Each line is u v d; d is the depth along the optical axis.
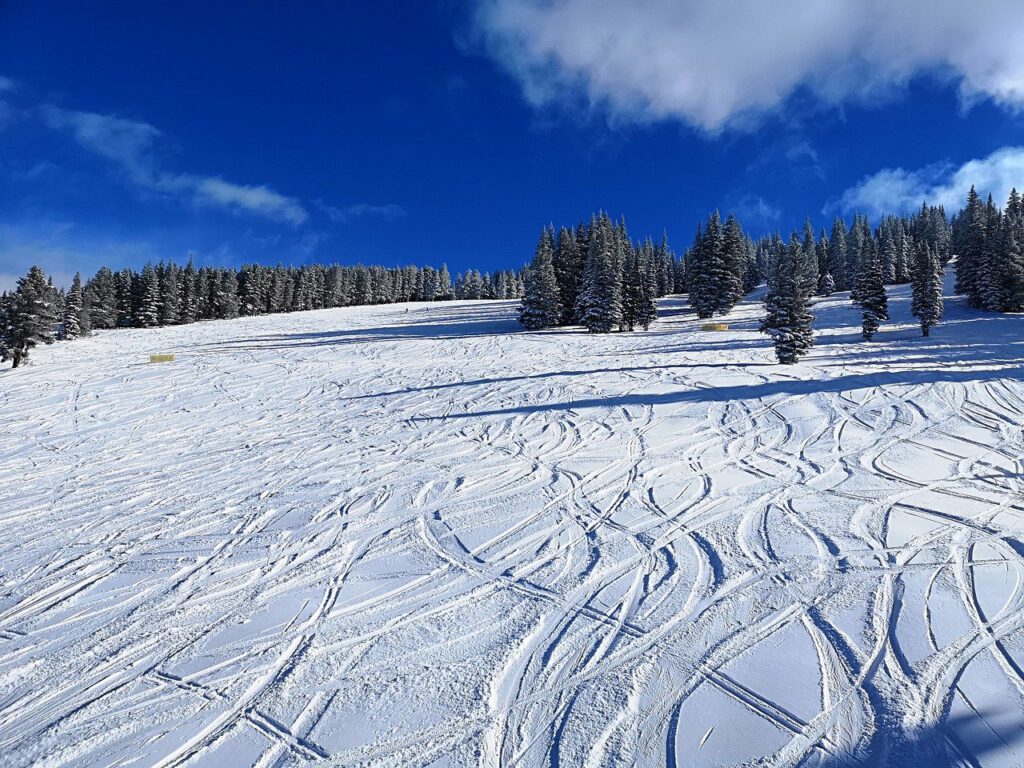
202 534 8.06
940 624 4.82
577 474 10.00
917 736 3.63
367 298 98.44
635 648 4.75
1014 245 41.03
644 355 25.95
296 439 13.94
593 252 43.44
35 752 3.89
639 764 3.54
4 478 11.72
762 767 3.46
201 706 4.30
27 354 32.47
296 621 5.48
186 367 25.92
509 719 4.00
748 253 78.06
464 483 9.80
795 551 6.40
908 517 7.25
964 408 13.19
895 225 84.38
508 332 42.44
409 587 6.09
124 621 5.65
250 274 81.94
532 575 6.21
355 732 3.95
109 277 70.19
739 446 11.27
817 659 4.46
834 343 29.91
